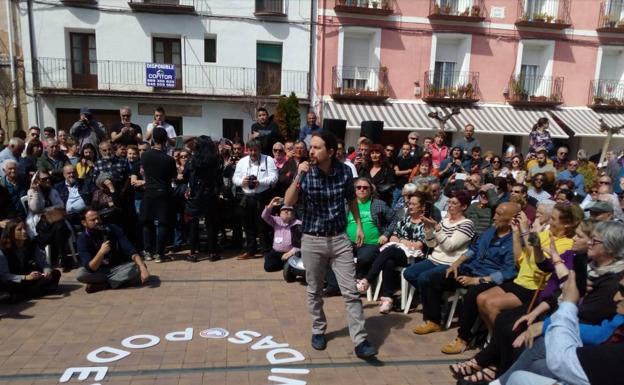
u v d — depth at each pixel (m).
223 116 16.11
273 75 16.31
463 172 8.21
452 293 4.66
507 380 2.74
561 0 16.94
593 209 4.56
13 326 4.44
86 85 15.55
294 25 15.95
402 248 5.19
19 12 14.49
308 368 3.70
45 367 3.62
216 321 4.62
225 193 7.53
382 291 5.42
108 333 4.29
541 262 3.72
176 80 15.99
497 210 4.38
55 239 6.36
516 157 9.03
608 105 17.47
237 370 3.64
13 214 6.17
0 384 3.36
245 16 15.77
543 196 6.77
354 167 7.28
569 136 16.33
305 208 3.88
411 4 16.23
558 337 2.49
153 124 9.26
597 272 2.93
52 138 8.64
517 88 17.00
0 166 6.80
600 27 17.19
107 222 6.50
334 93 16.05
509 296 3.86
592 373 2.34
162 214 6.72
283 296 5.42
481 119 16.41
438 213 6.09
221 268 6.59
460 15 16.27
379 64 16.33
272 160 7.14
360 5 16.12
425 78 16.67
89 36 15.40
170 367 3.66
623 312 2.68
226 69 15.93
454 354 4.03
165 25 15.41
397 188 7.91
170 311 4.88
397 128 15.45
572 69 17.41
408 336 4.40
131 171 7.14
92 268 5.34
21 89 14.90
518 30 16.91
